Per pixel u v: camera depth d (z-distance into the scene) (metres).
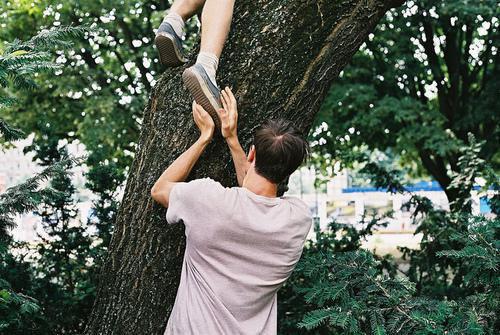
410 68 9.41
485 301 2.84
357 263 3.06
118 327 2.80
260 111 2.67
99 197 4.57
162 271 2.73
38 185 3.32
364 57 9.80
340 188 17.34
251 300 2.21
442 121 8.81
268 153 2.19
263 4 2.69
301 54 2.70
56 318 3.92
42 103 10.12
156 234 2.71
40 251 4.35
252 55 2.65
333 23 2.73
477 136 9.93
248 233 2.18
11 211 3.16
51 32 2.90
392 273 4.61
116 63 10.41
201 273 2.21
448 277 4.59
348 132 9.28
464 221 4.01
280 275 2.25
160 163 2.72
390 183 4.93
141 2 9.23
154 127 2.78
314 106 2.83
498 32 8.99
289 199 2.32
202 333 2.15
